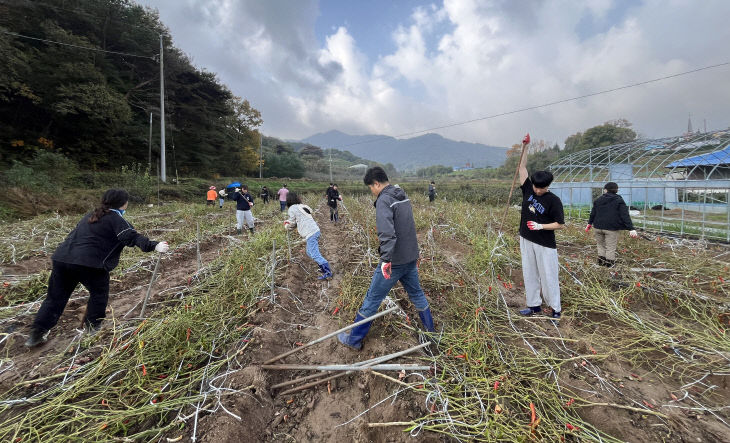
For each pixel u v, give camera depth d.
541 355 2.72
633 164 11.81
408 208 2.76
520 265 5.19
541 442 1.87
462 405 2.14
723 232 7.93
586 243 6.84
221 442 1.83
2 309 3.54
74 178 17.00
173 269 5.50
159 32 30.05
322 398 2.38
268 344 2.90
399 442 1.92
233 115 42.22
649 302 4.02
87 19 23.97
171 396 2.23
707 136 9.58
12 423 2.00
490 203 18.36
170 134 29.64
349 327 2.65
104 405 2.12
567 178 14.61
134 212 12.80
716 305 3.66
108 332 3.06
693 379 2.50
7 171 12.62
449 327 3.24
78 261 2.78
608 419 2.08
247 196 8.58
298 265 5.46
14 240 6.54
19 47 19.78
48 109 20.39
